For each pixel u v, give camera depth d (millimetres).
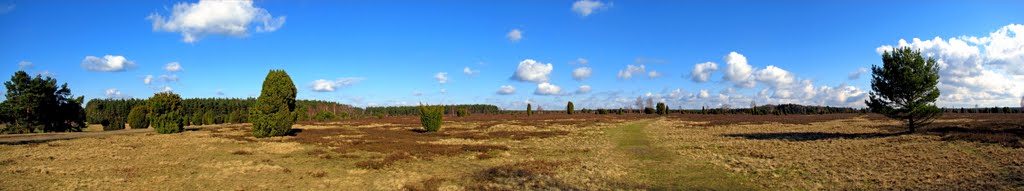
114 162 15734
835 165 13922
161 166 14766
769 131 32031
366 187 11539
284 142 24797
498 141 25766
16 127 36812
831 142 21375
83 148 20953
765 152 18078
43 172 13297
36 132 38625
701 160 16266
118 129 46656
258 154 18531
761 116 69688
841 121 46375
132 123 48250
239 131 37125
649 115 81562
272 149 20562
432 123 34094
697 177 12867
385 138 27781
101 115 85125
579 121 53156
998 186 10070
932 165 13180
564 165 15258
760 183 11727
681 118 63156
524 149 20906
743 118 60094
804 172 12922
